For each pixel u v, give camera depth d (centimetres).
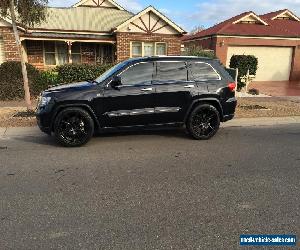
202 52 2053
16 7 929
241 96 1512
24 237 354
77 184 500
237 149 698
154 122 743
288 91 1758
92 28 1978
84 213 408
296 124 973
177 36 2003
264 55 2327
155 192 471
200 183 507
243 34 2239
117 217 398
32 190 477
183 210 417
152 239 351
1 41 1680
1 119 946
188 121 761
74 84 741
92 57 2105
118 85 701
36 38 1781
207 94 757
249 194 468
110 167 577
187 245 341
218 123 780
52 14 2048
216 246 339
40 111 691
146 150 681
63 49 2033
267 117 1052
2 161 608
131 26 1912
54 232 364
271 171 566
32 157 632
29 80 1345
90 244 342
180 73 752
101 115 705
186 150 685
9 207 423
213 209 421
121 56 1933
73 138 703
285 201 447
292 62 2375
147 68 733
